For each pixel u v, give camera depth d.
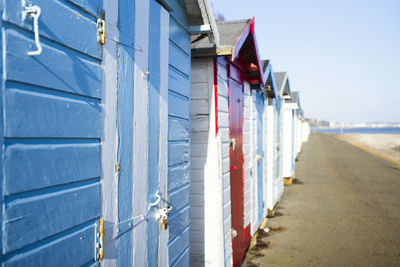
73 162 1.74
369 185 12.73
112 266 2.09
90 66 1.87
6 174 1.36
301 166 18.77
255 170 6.92
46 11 1.55
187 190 3.44
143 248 2.47
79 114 1.78
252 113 6.63
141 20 2.44
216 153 4.32
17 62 1.40
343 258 5.77
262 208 7.73
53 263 1.61
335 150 29.64
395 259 5.68
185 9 3.41
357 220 8.07
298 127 25.89
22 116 1.43
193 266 4.53
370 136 64.75
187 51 3.51
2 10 1.34
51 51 1.58
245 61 5.77
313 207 9.42
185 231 3.38
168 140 2.94
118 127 2.15
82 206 1.81
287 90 11.29
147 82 2.53
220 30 4.78
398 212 8.75
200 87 4.45
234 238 5.16
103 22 1.97
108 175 2.05
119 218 2.16
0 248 1.34
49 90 1.58
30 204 1.48
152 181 2.62
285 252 6.08
